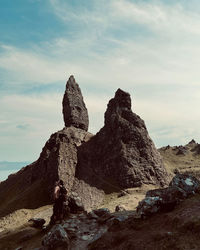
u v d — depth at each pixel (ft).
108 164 519.19
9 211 440.86
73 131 606.55
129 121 562.25
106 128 581.12
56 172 484.74
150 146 543.80
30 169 639.76
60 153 518.78
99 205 424.05
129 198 407.23
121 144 528.22
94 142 579.07
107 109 613.93
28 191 498.28
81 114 652.48
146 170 503.20
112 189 469.57
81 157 542.98
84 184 483.51
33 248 97.40
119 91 602.44
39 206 440.04
